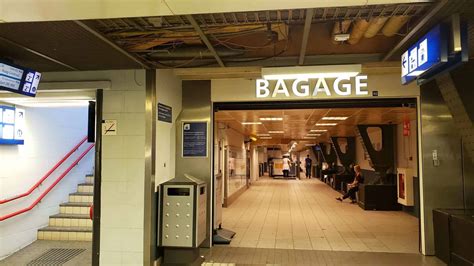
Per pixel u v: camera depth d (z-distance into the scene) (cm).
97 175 443
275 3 231
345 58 428
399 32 337
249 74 530
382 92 523
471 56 370
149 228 431
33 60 394
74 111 697
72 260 490
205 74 531
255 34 357
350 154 1581
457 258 441
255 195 1408
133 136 441
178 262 457
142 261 428
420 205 529
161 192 455
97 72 452
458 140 517
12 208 532
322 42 386
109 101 448
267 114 802
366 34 340
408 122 920
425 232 519
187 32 332
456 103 413
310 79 533
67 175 668
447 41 278
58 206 638
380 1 229
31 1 227
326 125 1085
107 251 435
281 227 729
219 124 957
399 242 600
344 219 830
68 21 281
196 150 552
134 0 224
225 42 372
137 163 438
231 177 1157
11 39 321
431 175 520
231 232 642
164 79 487
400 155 1004
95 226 438
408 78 350
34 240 579
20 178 554
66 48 350
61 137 656
